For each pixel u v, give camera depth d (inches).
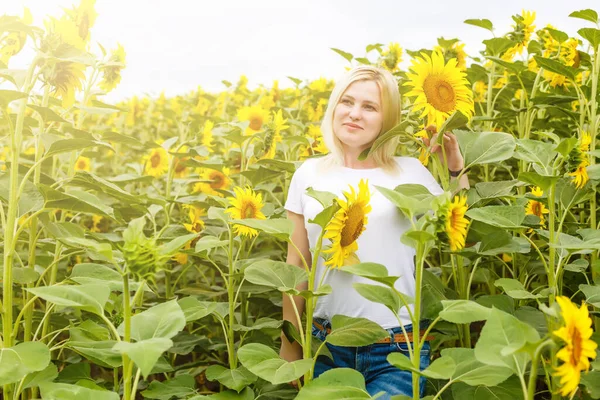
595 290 101.6
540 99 142.1
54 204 103.7
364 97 120.6
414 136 121.6
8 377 83.0
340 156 125.3
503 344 74.9
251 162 193.6
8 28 106.8
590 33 133.8
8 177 110.5
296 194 126.2
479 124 203.2
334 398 83.6
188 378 115.5
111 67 147.7
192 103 307.3
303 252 125.6
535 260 134.2
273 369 91.5
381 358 112.0
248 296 152.4
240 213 124.3
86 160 220.2
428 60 110.2
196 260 155.3
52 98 135.6
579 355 65.4
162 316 84.7
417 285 85.5
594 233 104.7
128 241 76.9
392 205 115.3
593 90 135.3
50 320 134.3
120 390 135.3
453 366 79.1
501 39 156.4
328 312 116.3
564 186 113.6
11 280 99.3
